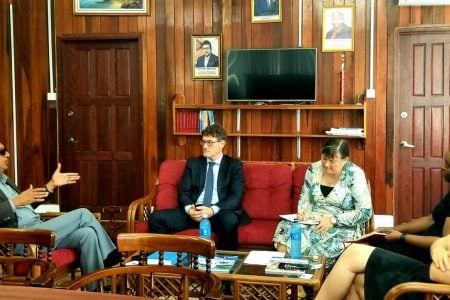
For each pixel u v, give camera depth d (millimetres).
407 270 2150
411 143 5551
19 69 6035
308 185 3609
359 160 5609
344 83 5566
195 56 5805
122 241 1900
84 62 6008
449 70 5438
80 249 3357
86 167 6078
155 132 5910
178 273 1870
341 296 2352
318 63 5609
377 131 5551
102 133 6031
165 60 5855
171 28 5836
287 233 3482
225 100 5797
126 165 6020
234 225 3734
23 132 6082
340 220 3391
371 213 3451
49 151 6070
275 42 5676
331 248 3363
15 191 3627
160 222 3850
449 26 5340
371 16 5484
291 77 5582
